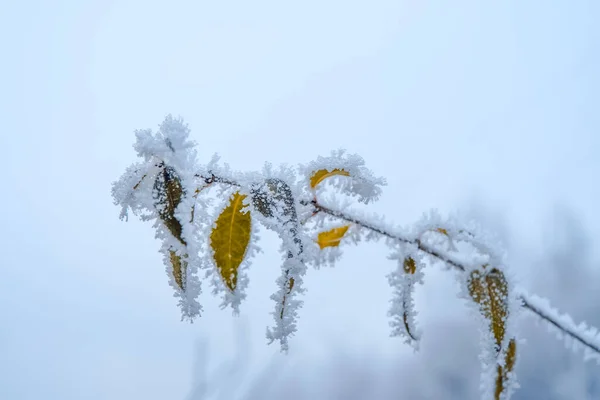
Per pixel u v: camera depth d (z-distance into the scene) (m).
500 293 0.38
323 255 0.42
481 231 0.40
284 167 0.38
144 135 0.35
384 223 0.41
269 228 0.36
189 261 0.35
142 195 0.35
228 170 0.37
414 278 0.40
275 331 0.36
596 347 0.39
